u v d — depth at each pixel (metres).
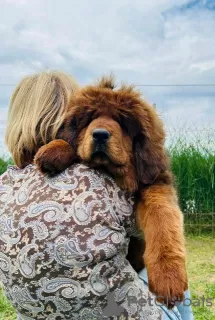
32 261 1.29
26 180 1.41
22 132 1.51
